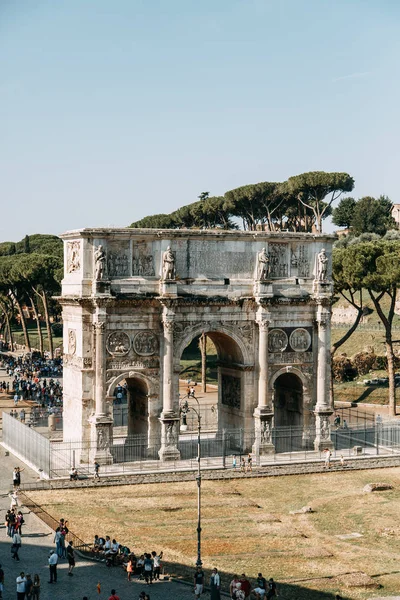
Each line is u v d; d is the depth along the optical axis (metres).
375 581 56.66
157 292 88.25
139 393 91.62
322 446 94.25
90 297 85.50
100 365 86.00
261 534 66.88
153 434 89.31
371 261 112.56
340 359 139.12
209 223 196.00
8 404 129.25
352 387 132.25
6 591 55.41
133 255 87.94
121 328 87.38
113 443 99.25
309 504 75.44
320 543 65.00
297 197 179.38
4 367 172.00
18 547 61.44
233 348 93.56
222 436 95.19
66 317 91.62
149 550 62.72
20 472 85.62
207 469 86.31
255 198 178.00
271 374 92.94
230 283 91.06
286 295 92.94
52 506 73.62
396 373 136.75
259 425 91.69
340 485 82.12
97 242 85.94
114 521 69.56
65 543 63.12
